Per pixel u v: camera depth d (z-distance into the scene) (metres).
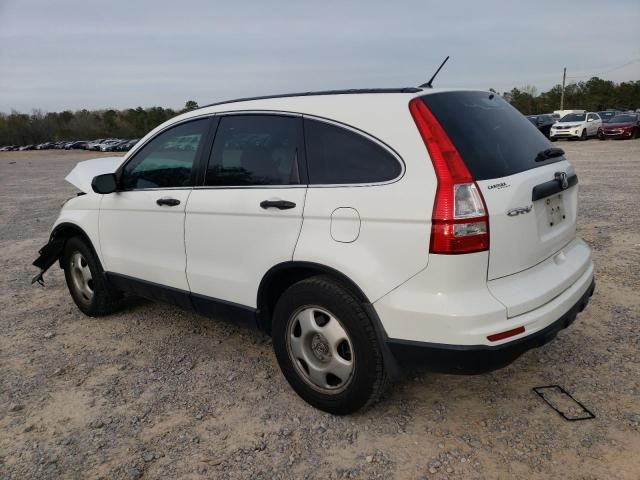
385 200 2.66
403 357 2.68
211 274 3.55
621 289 4.75
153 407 3.32
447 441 2.83
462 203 2.49
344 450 2.81
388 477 2.60
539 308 2.70
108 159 5.37
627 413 2.96
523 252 2.72
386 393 3.32
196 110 3.81
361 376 2.84
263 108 3.33
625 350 3.65
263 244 3.18
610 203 8.74
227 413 3.22
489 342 2.50
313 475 2.65
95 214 4.48
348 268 2.77
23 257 7.48
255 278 3.27
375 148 2.77
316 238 2.91
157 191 3.92
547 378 3.37
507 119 3.13
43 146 69.81
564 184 3.05
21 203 13.91
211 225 3.49
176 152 3.83
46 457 2.89
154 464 2.79
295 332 3.15
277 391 3.44
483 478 2.55
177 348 4.16
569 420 2.93
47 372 3.87
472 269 2.52
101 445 2.97
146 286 4.12
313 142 3.03
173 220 3.76
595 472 2.53
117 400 3.43
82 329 4.66
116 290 4.73
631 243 6.16
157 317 4.84
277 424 3.07
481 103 3.08
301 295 3.00
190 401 3.37
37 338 4.51
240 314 3.44
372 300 2.71
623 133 25.53
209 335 4.39
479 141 2.72
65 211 4.84
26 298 5.60
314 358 3.10
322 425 3.04
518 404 3.12
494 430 2.90
